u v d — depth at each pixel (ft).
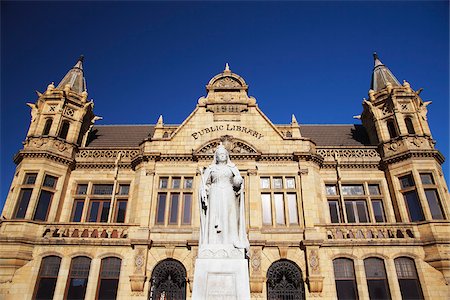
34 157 67.97
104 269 59.11
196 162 68.03
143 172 67.62
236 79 77.71
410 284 57.72
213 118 72.90
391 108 75.15
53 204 66.39
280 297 56.80
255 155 67.21
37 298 56.65
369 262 59.57
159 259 58.95
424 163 66.74
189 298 55.47
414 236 61.00
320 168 71.92
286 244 59.52
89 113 81.92
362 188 71.20
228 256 26.11
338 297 56.95
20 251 58.44
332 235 61.62
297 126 73.10
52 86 77.97
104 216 68.80
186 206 65.10
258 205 62.85
